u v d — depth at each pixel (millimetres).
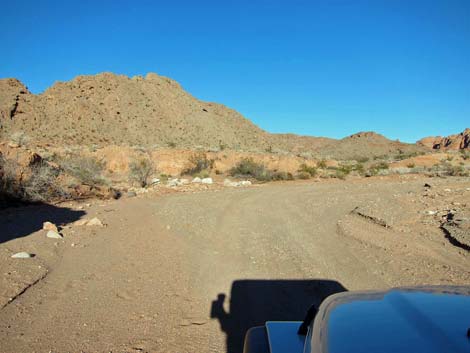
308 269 7207
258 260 7809
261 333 3018
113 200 16234
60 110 84062
